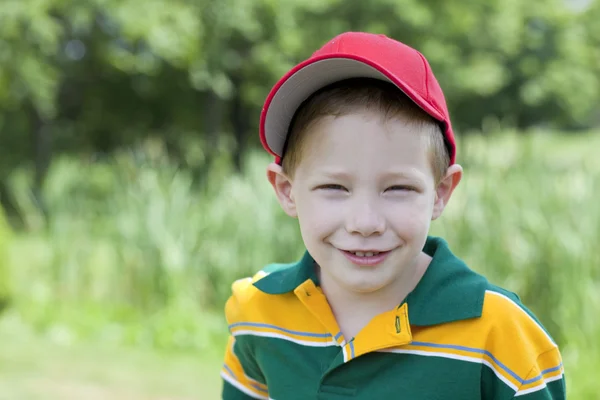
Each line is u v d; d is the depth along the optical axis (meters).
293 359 1.42
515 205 4.90
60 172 6.63
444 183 1.37
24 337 5.32
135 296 5.74
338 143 1.24
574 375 4.16
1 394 4.05
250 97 14.45
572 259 4.59
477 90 17.91
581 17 26.03
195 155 15.16
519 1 21.69
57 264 6.13
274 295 1.48
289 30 13.78
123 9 11.43
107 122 16.06
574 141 20.00
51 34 11.08
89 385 4.30
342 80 1.31
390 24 15.30
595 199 4.81
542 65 23.19
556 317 4.61
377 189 1.23
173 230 5.68
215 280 5.59
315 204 1.28
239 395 1.66
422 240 1.27
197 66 13.10
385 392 1.30
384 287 1.36
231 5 12.72
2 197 13.27
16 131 15.15
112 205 6.05
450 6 16.25
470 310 1.29
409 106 1.24
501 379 1.28
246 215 5.53
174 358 4.94
